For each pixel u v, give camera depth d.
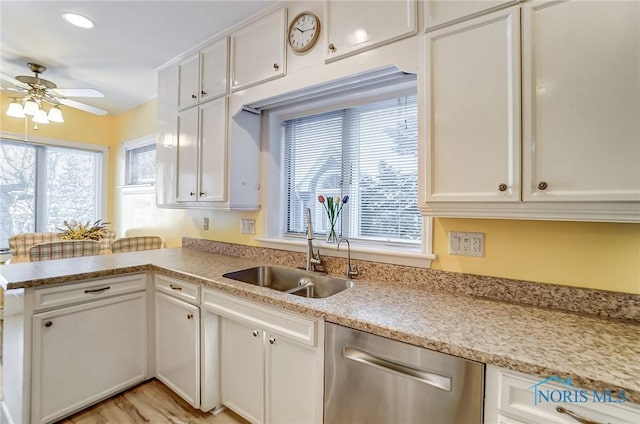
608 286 1.14
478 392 0.89
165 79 2.58
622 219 0.91
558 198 0.98
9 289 1.51
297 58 1.73
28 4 1.82
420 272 1.53
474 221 1.41
